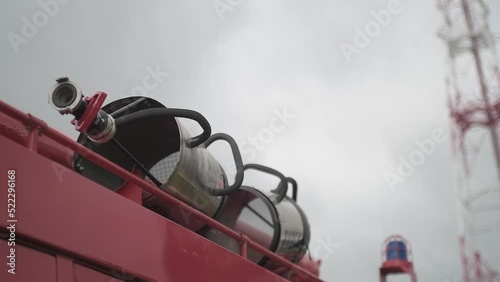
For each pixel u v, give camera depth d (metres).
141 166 5.66
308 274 7.00
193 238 5.25
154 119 5.86
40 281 4.02
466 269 15.24
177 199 5.51
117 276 4.58
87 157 4.76
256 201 7.03
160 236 4.93
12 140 4.44
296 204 7.54
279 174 7.25
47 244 4.07
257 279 5.89
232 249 6.63
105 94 4.82
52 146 5.33
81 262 4.34
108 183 5.71
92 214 4.42
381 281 10.91
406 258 11.02
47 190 4.15
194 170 5.91
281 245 6.93
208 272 5.30
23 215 3.96
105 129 4.98
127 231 4.66
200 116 5.67
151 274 4.76
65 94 4.78
